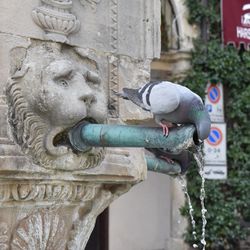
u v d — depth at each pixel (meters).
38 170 4.51
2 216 4.64
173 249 18.80
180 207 18.70
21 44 4.57
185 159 5.29
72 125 4.52
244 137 19.34
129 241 19.03
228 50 19.20
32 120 4.48
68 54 4.87
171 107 3.81
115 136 4.29
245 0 19.16
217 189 18.75
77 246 5.18
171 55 19.06
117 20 5.20
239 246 19.00
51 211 4.89
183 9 19.03
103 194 5.25
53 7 4.73
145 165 5.29
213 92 19.14
